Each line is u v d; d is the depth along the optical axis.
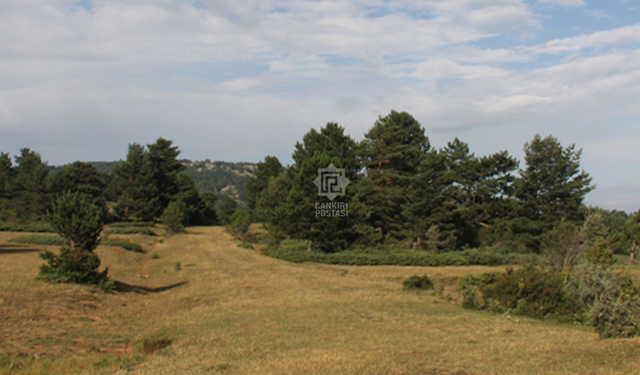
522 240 54.91
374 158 61.19
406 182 60.50
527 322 16.39
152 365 10.48
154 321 16.81
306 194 44.81
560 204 55.88
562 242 29.52
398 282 29.41
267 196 69.69
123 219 78.06
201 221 98.62
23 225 57.59
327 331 14.39
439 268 38.66
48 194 68.50
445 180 59.03
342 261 40.72
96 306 18.42
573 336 13.01
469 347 11.83
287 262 40.72
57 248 40.41
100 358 11.00
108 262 34.34
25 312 15.42
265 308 19.00
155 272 33.56
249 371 9.76
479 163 64.31
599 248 24.34
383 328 14.82
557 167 55.69
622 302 12.73
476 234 61.25
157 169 84.75
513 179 62.25
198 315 17.66
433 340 12.93
